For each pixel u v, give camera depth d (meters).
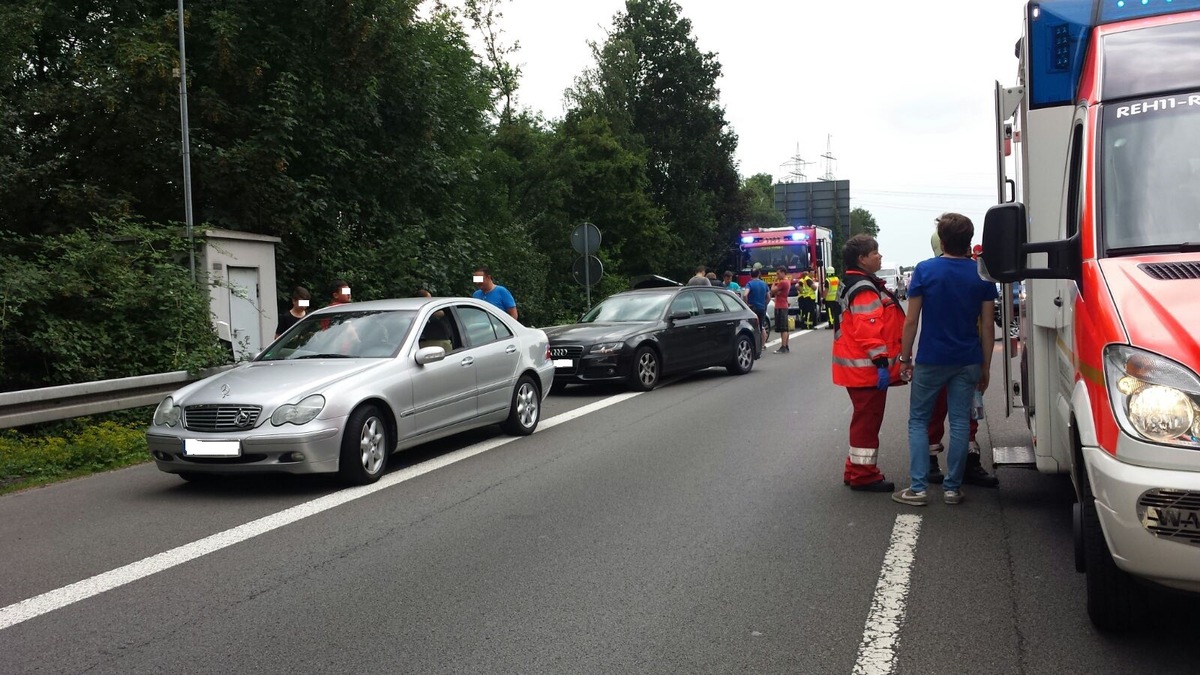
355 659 4.23
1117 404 3.75
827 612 4.70
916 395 6.82
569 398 13.91
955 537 6.00
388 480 8.18
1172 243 4.27
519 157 35.19
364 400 8.05
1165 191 4.43
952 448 6.79
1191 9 5.14
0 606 5.07
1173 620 4.48
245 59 18.50
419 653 4.29
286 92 17.89
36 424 10.59
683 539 6.09
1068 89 5.68
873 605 4.79
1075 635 4.34
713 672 4.01
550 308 28.72
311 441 7.55
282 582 5.38
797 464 8.46
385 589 5.21
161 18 17.41
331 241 19.52
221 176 17.47
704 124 54.44
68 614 4.92
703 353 15.71
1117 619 4.20
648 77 54.47
